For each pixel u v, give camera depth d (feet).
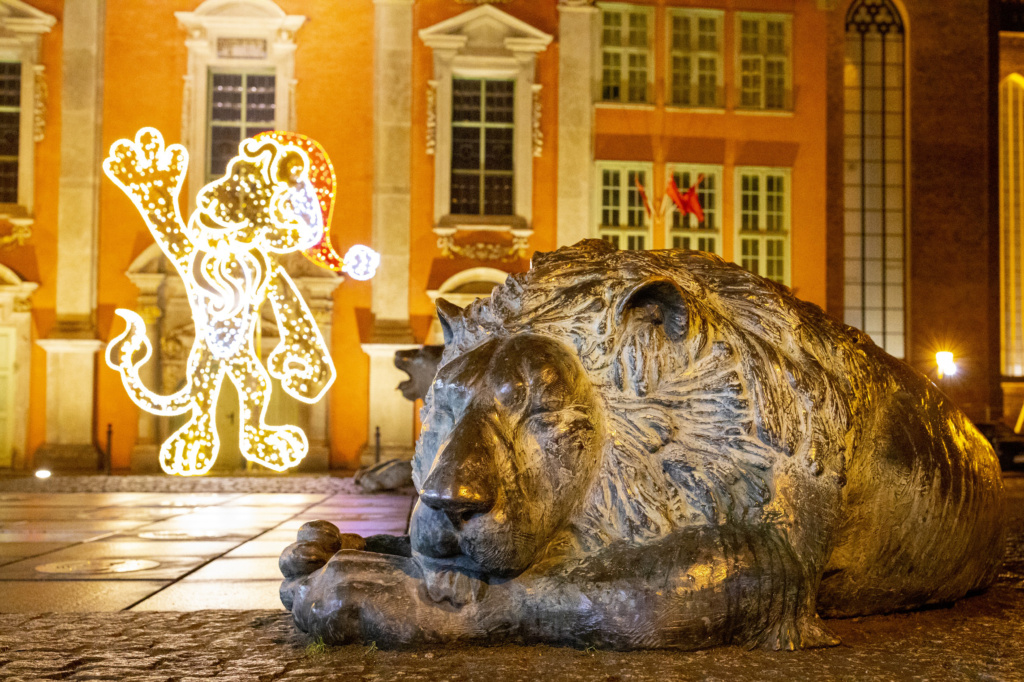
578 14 65.72
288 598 10.21
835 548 10.31
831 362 10.34
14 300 61.36
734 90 67.31
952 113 75.77
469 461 8.73
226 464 61.77
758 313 10.34
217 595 13.21
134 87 63.10
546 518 9.16
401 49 64.34
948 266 75.15
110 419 61.36
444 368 9.84
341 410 62.54
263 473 58.49
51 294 61.98
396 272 63.16
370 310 63.21
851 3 77.10
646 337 9.66
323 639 9.45
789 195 67.15
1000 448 60.23
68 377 60.64
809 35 68.08
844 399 9.92
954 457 11.11
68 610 11.97
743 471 9.55
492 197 65.51
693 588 8.82
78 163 62.34
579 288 10.12
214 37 63.72
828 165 75.92
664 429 9.53
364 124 64.03
